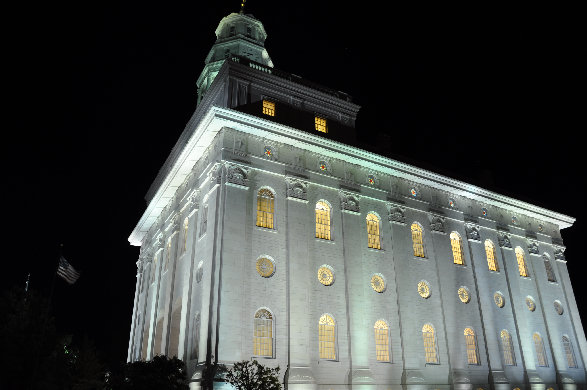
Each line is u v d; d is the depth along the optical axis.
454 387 30.84
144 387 22.05
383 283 31.59
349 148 33.22
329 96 36.44
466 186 39.19
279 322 26.58
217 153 29.64
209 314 25.00
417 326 31.52
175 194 39.41
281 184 30.25
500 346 34.94
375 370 28.45
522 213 43.47
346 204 32.03
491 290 36.78
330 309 28.45
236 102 31.72
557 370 37.75
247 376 21.97
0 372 20.80
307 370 25.80
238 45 42.88
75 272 29.03
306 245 29.06
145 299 42.72
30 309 22.62
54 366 22.69
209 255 27.03
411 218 35.25
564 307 42.09
